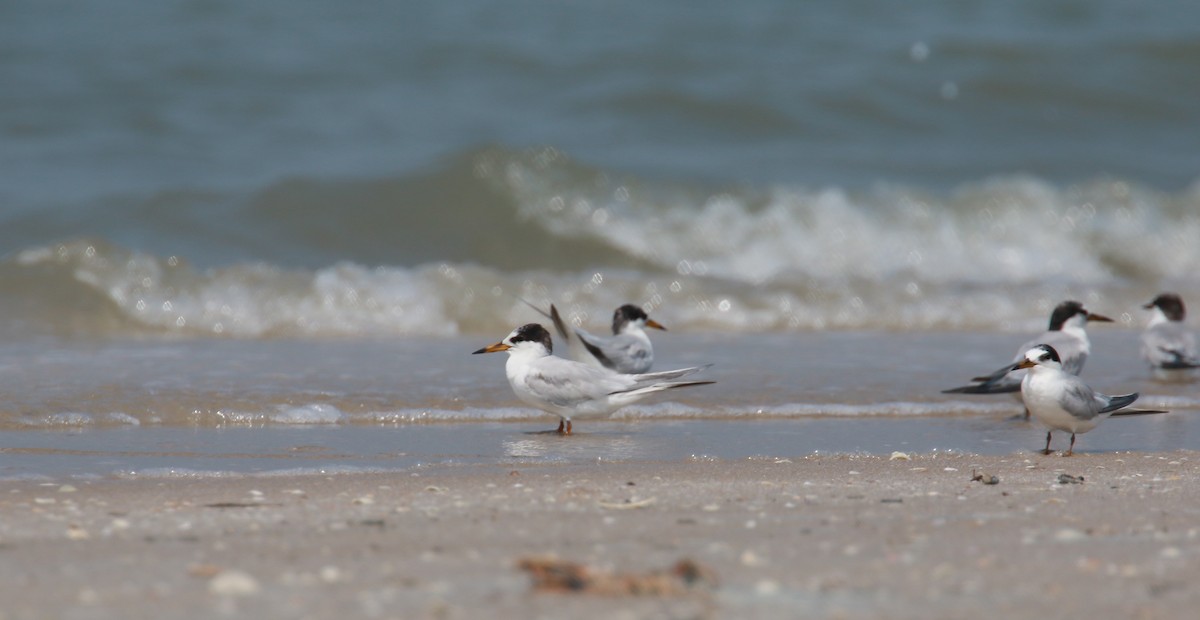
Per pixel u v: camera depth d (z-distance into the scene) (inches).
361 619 187.0
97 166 879.1
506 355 540.4
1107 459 362.0
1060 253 850.1
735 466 344.2
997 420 440.1
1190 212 888.3
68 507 274.8
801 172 953.5
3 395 418.0
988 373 515.2
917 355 560.7
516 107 1002.7
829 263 826.8
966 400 467.2
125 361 496.1
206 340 580.4
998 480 318.0
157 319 616.7
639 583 205.8
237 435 387.5
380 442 381.1
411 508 275.3
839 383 487.5
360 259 815.1
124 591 201.5
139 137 927.0
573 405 403.9
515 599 197.8
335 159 908.0
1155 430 425.4
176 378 457.7
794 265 823.1
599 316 666.8
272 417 412.8
